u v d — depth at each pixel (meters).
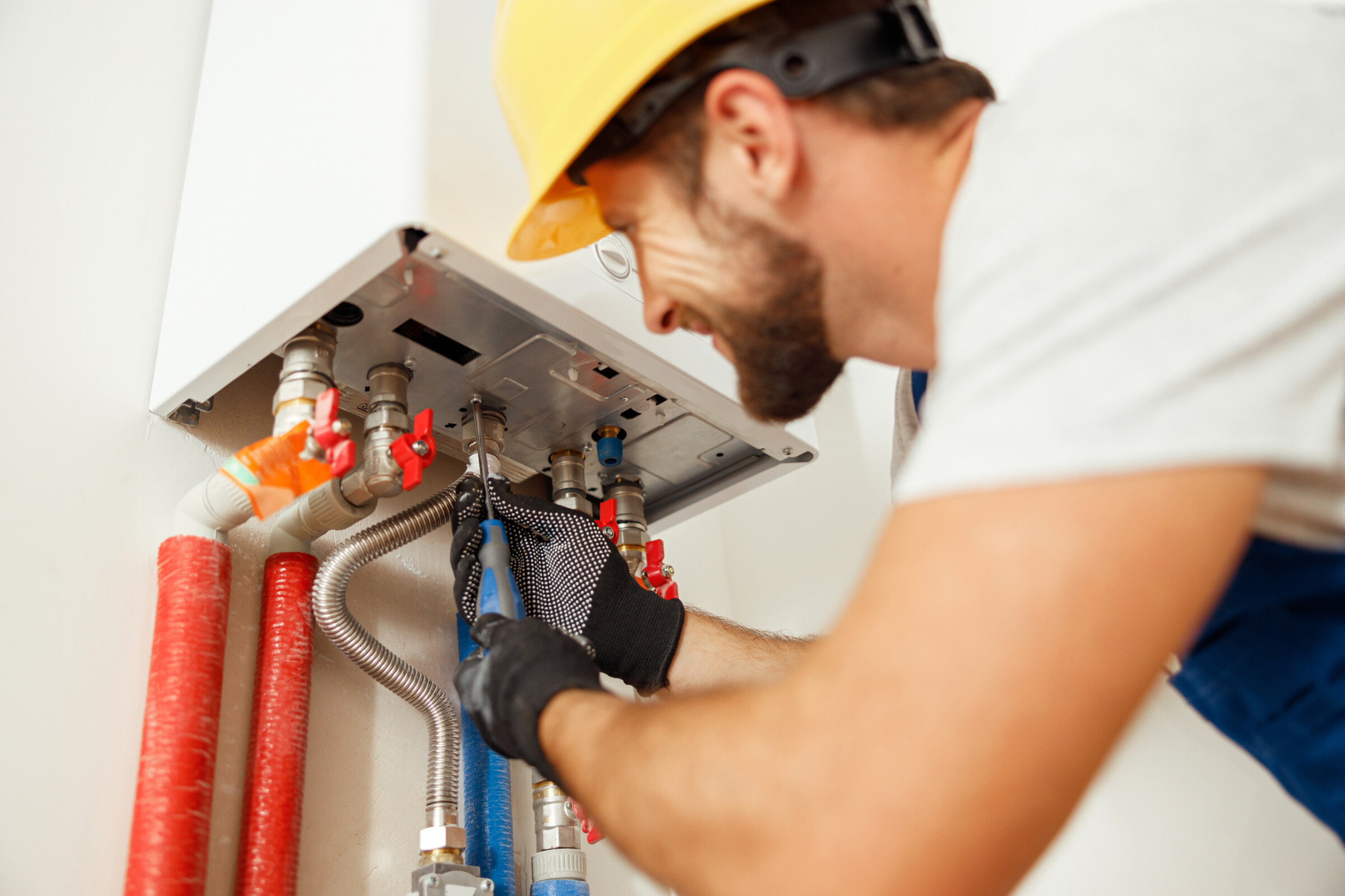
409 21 0.71
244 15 0.92
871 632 0.35
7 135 0.81
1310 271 0.35
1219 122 0.37
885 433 1.38
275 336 0.73
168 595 0.71
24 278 0.78
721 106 0.49
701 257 0.53
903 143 0.51
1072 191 0.37
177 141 0.95
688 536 1.41
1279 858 0.93
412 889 0.79
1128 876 0.99
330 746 0.81
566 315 0.75
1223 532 0.33
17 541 0.70
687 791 0.36
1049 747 0.32
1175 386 0.33
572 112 0.55
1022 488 0.33
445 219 0.66
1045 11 1.36
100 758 0.69
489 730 0.53
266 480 0.71
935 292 0.52
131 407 0.80
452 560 0.76
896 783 0.32
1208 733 1.00
